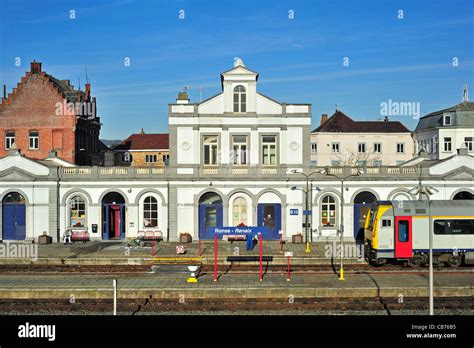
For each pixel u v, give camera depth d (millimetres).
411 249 34094
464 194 45406
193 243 44375
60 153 57719
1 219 45219
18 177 45219
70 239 44344
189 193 45531
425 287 27609
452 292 27484
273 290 27250
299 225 45406
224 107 45500
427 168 45219
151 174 45594
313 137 82062
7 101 58188
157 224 45750
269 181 45312
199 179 45281
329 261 36594
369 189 45188
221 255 37719
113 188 45531
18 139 58062
